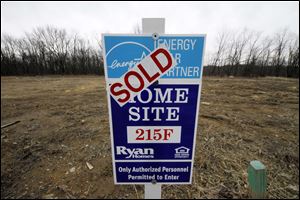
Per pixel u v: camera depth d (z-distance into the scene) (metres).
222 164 2.30
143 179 1.27
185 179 1.26
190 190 1.84
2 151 2.69
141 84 1.08
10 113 4.98
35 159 2.46
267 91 9.33
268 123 4.09
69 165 2.30
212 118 4.30
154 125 1.15
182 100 1.11
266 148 2.80
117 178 1.26
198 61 1.04
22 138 3.18
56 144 2.92
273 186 1.93
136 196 1.77
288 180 2.04
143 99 1.10
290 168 2.29
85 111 5.08
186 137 1.18
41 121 4.21
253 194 1.63
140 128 1.16
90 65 33.72
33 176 2.09
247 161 2.40
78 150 2.70
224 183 1.94
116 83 1.08
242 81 15.50
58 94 8.24
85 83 13.52
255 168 1.57
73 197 1.76
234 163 2.33
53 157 2.51
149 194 1.31
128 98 1.10
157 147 1.20
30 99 7.05
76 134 3.33
